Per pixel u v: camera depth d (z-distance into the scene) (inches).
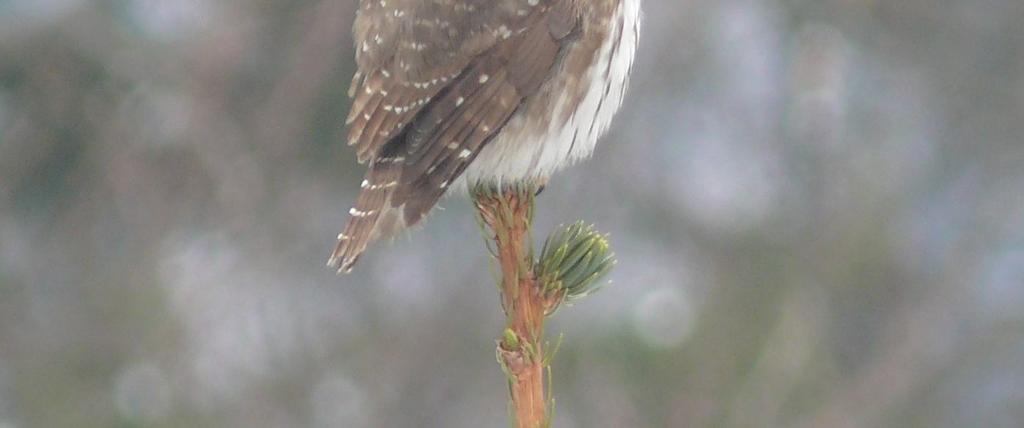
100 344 631.8
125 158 649.6
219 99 661.9
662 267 671.8
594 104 283.7
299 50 659.4
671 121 727.1
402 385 644.1
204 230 663.1
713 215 695.1
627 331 571.2
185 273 655.1
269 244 659.4
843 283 680.4
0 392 629.6
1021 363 716.7
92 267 649.0
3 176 640.4
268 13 663.1
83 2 640.4
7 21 628.4
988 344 712.4
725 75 737.0
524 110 278.4
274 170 661.9
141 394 623.5
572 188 675.4
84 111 642.2
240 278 655.1
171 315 637.3
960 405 709.9
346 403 641.0
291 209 660.7
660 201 693.3
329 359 648.4
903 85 766.5
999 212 752.3
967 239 743.7
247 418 629.0
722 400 566.6
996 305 727.1
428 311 653.3
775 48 753.6
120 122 647.8
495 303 653.3
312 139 662.5
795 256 674.8
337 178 665.0
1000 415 706.8
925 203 756.0
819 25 754.8
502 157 279.0
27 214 651.5
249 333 649.6
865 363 684.7
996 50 767.7
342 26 655.8
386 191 268.5
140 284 641.0
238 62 662.5
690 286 645.3
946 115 767.1
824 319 661.3
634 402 561.6
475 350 647.8
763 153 733.9
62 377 627.5
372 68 278.2
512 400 235.8
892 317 698.2
